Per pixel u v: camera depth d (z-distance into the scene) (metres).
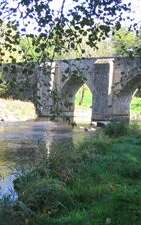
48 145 31.55
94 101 73.12
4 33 9.61
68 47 9.80
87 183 16.36
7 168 24.11
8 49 9.68
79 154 21.22
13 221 11.52
